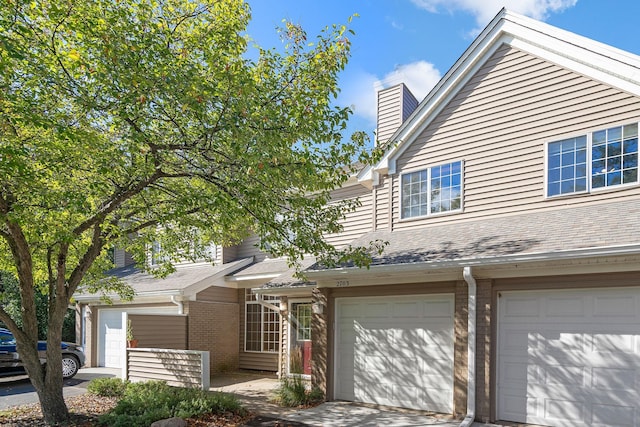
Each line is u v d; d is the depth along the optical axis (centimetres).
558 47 982
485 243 873
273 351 1557
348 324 1046
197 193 795
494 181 1048
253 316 1636
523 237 846
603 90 930
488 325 833
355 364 1023
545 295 810
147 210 937
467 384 845
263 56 795
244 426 831
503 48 1070
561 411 772
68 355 1455
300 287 1122
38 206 693
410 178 1193
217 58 728
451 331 906
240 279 1583
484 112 1080
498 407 830
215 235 1138
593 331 760
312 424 837
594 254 695
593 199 921
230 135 724
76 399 1059
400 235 1134
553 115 985
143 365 1236
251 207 761
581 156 945
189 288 1495
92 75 700
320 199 857
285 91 789
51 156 680
